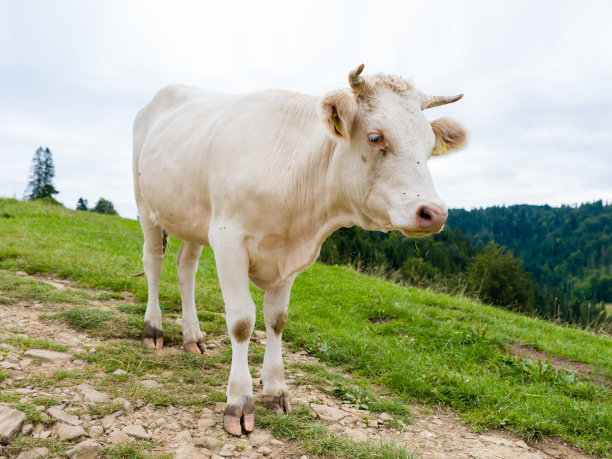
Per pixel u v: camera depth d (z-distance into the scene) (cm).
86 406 325
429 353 628
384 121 304
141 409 340
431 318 830
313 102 373
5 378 350
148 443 296
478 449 364
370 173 313
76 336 475
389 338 677
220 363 461
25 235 1080
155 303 496
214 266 1077
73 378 366
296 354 552
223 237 356
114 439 295
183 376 416
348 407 412
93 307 588
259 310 720
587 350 743
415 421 412
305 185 355
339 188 339
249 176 353
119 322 528
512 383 561
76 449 272
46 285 648
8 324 479
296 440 328
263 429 337
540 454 378
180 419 336
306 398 414
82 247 1055
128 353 442
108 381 374
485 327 731
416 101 318
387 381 494
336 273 1204
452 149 370
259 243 361
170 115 484
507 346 706
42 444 279
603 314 1085
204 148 399
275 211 355
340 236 2483
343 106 304
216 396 377
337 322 738
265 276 377
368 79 322
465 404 459
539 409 457
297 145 362
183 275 496
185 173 415
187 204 417
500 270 3262
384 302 866
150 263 504
